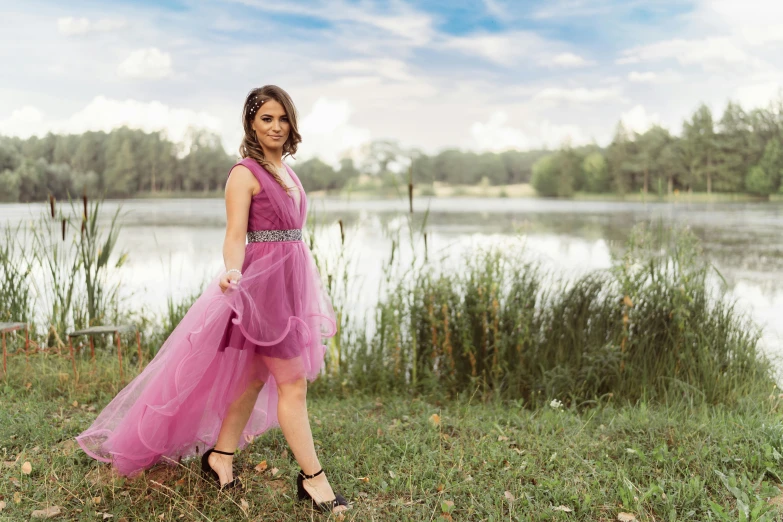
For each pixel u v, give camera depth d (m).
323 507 2.62
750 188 37.81
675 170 39.97
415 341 5.16
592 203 44.22
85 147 29.61
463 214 31.22
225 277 2.51
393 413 4.17
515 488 2.89
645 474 3.06
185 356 2.66
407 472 3.07
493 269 5.26
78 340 5.56
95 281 5.89
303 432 2.66
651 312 4.89
